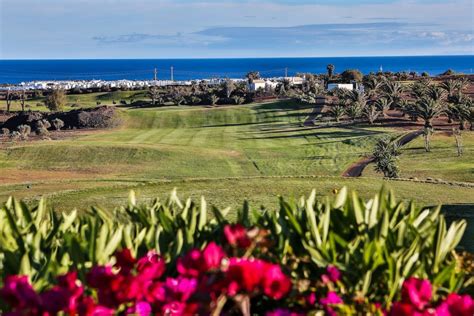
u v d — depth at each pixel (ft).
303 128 247.50
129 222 16.90
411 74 408.46
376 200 15.44
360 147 198.90
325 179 68.03
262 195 57.62
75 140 235.81
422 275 12.73
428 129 187.52
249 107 308.60
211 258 9.85
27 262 12.44
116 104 376.68
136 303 10.32
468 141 193.47
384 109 245.04
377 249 12.52
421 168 159.02
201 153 194.90
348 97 272.92
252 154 196.44
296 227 13.87
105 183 103.24
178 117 293.84
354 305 11.12
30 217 16.74
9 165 181.16
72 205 53.72
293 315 10.37
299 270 13.10
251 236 10.64
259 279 9.30
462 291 13.84
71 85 543.39
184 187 63.41
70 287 9.96
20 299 9.23
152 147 198.70
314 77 418.92
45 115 293.02
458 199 54.49
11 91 482.28
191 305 9.43
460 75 388.37
